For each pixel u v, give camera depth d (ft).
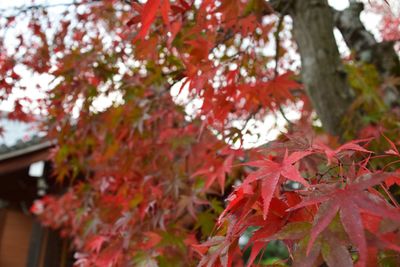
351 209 1.85
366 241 1.86
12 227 17.61
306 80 6.52
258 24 4.59
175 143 6.67
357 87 8.07
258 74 5.20
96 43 6.39
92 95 6.66
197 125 6.80
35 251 16.26
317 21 6.51
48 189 16.38
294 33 6.83
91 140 8.05
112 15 6.56
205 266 2.64
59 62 6.68
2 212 17.46
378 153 5.60
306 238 1.98
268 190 2.18
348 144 2.62
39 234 16.47
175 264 4.61
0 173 14.42
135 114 6.63
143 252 4.84
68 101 6.81
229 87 4.55
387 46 9.27
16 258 17.30
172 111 6.68
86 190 8.84
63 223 15.02
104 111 6.95
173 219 5.69
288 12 6.79
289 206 2.34
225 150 4.87
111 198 6.75
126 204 6.15
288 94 4.91
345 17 9.41
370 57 9.18
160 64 5.96
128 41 5.21
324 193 2.01
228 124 5.90
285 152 2.64
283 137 4.06
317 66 6.34
